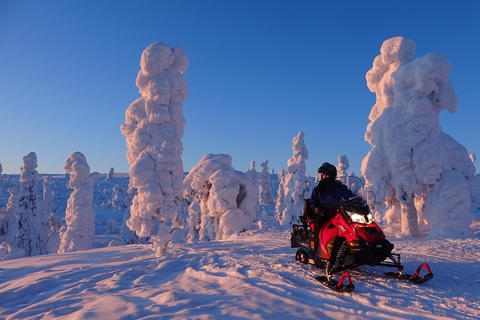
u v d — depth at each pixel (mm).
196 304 4234
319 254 5426
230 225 25094
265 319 3566
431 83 15828
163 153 11906
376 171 17172
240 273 5934
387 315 3604
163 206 11500
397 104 16812
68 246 33594
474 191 18500
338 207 5043
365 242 4629
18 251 37000
